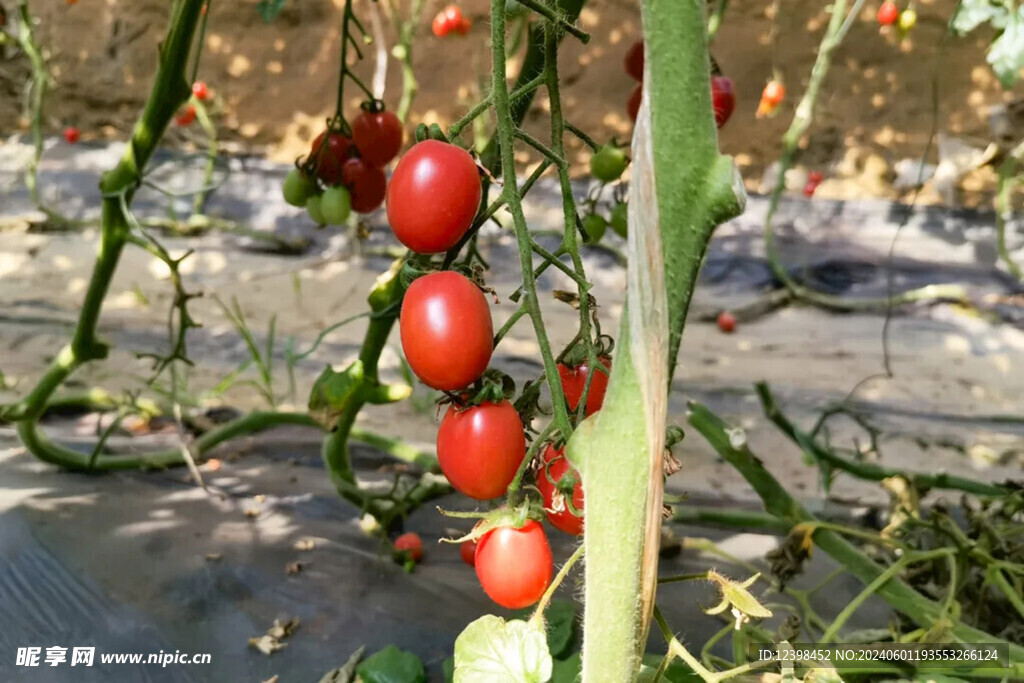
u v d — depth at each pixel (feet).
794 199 7.29
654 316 1.23
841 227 6.93
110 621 2.37
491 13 1.38
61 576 2.52
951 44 7.29
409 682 2.15
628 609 1.33
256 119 7.84
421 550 2.69
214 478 3.19
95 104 7.82
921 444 4.05
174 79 2.58
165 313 5.09
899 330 5.45
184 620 2.39
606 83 7.58
